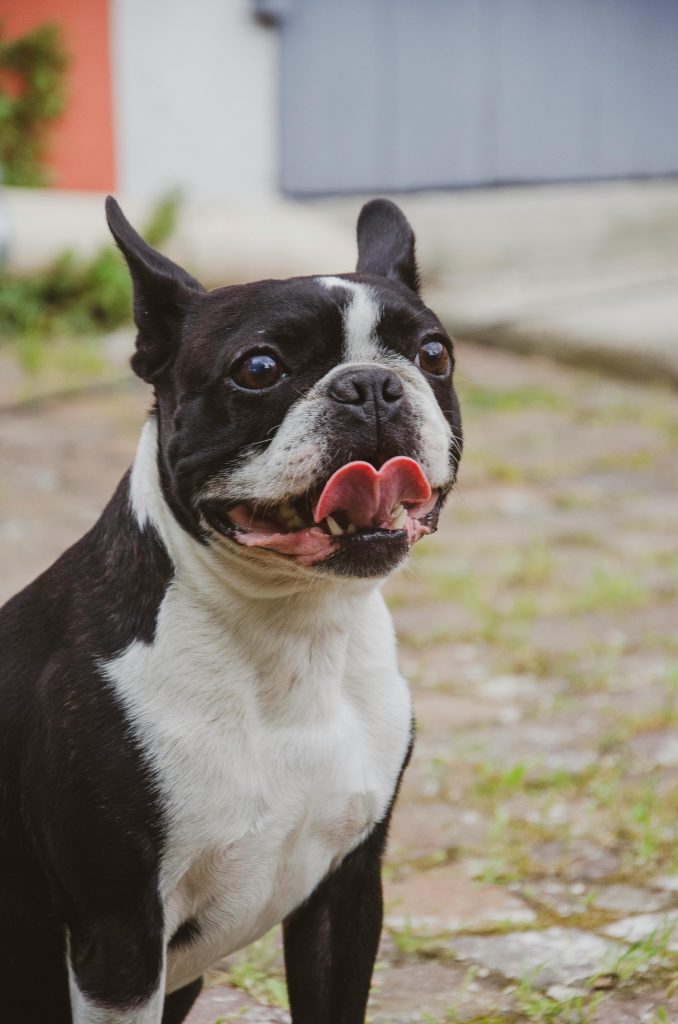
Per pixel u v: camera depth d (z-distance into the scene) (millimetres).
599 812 4891
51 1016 3381
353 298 3062
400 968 3979
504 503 8633
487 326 12656
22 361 10688
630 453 9742
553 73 15602
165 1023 3588
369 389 2963
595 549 7863
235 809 3059
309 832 3197
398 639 6566
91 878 3002
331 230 13188
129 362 3387
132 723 3000
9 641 3229
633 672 6199
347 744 3182
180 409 3141
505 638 6539
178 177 13445
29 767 3074
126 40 13008
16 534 7586
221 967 4074
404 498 2965
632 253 15984
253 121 13719
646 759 5312
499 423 10352
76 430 9430
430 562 7543
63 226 11773
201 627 3053
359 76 14242
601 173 16250
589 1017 3668
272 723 3100
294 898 3262
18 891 3219
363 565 2955
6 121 12609
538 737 5539
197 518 3047
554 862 4570
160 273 3281
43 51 12578
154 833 3014
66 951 3242
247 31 13516
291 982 3420
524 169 15586
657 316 12422
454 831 4812
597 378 11805
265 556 2971
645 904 4273
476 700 5949
